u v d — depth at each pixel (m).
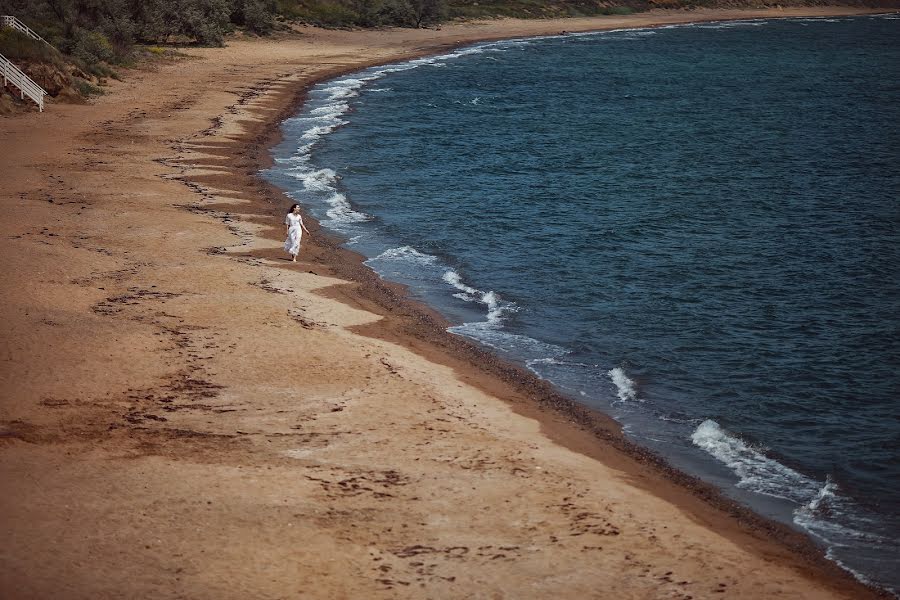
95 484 15.78
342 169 49.28
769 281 32.62
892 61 117.56
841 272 33.78
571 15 158.38
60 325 23.62
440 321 27.70
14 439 17.28
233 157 50.00
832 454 20.20
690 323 28.33
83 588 12.57
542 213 41.59
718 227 39.97
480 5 150.00
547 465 18.17
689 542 15.54
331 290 29.41
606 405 22.36
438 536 14.93
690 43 133.50
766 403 22.81
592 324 28.08
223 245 32.97
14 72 57.12
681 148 59.25
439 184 46.81
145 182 42.16
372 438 18.64
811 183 49.44
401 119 66.19
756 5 193.38
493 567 14.09
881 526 17.16
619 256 35.28
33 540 13.75
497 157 54.38
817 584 14.61
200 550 13.85
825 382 24.12
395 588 13.29
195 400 19.91
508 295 30.53
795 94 87.94
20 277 27.28
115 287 27.22
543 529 15.46
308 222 38.41
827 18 186.25
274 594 12.84
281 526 14.79
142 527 14.41
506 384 23.14
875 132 67.00
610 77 96.19
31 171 42.69
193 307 25.98
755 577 14.51
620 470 18.66
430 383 22.20
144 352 22.31
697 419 21.83
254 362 22.31
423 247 35.78
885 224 40.88
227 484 16.14
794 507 17.81
